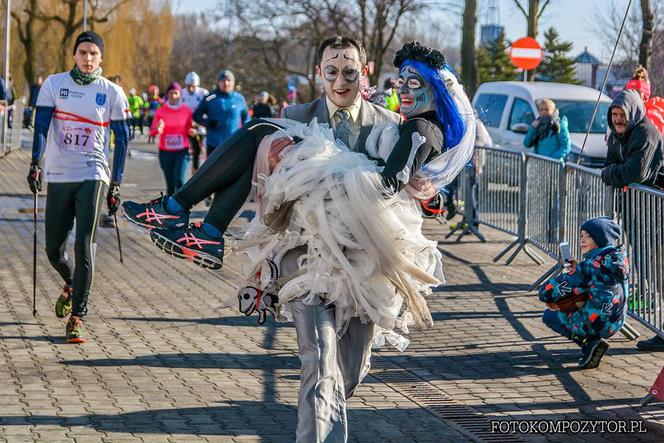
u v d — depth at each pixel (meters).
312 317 4.71
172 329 7.97
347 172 4.63
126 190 19.62
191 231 4.91
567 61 39.84
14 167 23.47
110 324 8.05
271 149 4.75
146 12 45.56
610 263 7.12
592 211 9.09
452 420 5.95
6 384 6.26
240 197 4.93
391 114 5.02
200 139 17.72
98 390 6.21
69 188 7.51
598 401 6.41
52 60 46.00
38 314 8.29
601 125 18.23
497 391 6.60
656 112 10.00
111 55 44.97
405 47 4.86
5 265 10.56
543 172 10.95
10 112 27.17
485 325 8.55
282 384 6.54
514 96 18.97
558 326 7.28
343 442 4.52
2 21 43.06
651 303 7.61
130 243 12.55
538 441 5.62
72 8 45.62
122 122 7.58
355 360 4.94
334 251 4.65
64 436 5.31
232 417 5.79
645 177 8.14
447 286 10.35
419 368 7.14
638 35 20.89
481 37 23.03
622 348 7.85
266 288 4.91
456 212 15.05
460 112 4.88
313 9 43.31
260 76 47.91
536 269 11.59
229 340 7.69
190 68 60.72
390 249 4.68
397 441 5.52
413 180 4.80
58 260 7.80
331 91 4.94
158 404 5.97
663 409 6.25
